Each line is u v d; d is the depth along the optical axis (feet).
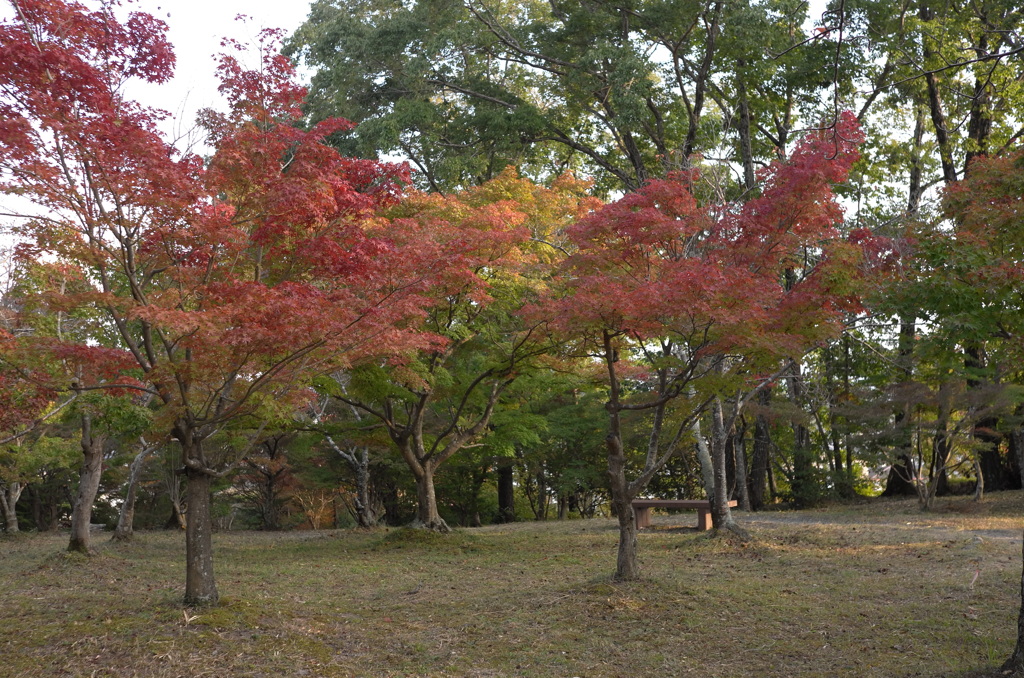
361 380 53.83
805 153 35.78
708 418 74.43
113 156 26.40
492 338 55.47
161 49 29.04
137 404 51.57
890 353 79.41
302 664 26.78
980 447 69.67
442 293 40.55
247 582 42.14
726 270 31.24
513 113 80.74
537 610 33.17
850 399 87.40
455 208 53.21
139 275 32.12
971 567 38.99
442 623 32.55
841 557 44.91
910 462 79.20
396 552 54.34
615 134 88.48
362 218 33.06
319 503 108.88
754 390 54.39
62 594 37.55
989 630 27.40
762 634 29.01
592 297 31.30
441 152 82.58
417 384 52.13
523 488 116.26
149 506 108.99
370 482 102.27
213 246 30.09
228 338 26.78
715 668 25.94
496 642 29.53
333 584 41.98
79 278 31.83
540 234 58.03
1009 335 28.27
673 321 30.73
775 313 31.37
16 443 74.08
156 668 25.73
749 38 67.92
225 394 33.50
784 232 35.29
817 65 69.82
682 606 32.68
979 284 25.07
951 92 79.05
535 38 84.02
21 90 25.64
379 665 27.30
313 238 30.60
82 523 52.21
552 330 37.19
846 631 28.81
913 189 85.40
